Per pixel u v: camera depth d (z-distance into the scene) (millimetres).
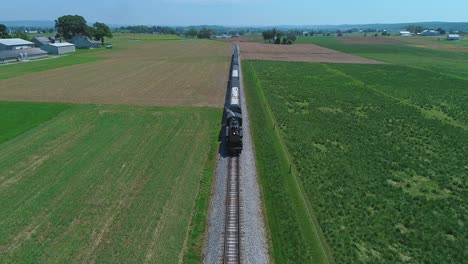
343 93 66312
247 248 22328
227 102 49344
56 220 24641
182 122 45969
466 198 29391
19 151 35781
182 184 29828
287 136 42281
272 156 36000
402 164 35125
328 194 29203
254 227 24406
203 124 45281
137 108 52125
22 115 47781
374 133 43844
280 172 32688
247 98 59406
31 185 29156
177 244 22547
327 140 41281
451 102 61188
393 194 29516
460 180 32562
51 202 26781
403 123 48250
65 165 32875
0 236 22891
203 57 120250
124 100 57188
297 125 46312
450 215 26828
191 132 42250
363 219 25969
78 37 154375
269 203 27422
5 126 43281
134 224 24375
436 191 30328
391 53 147125
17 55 104938
